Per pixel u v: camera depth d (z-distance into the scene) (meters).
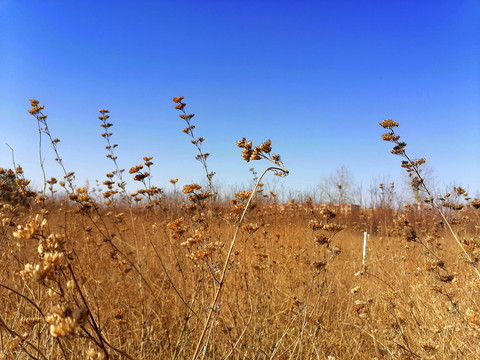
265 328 3.84
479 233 6.69
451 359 3.07
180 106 4.57
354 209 13.80
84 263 4.77
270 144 2.67
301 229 7.60
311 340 3.42
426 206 4.45
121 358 2.98
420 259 5.98
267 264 5.02
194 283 4.09
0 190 4.74
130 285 4.54
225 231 5.92
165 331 3.67
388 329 3.58
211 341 3.28
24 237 1.75
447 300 3.84
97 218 6.19
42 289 3.58
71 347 3.00
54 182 5.66
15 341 2.06
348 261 6.91
